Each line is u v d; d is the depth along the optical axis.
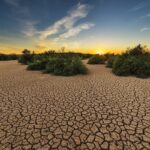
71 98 4.23
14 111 3.43
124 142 2.29
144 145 2.21
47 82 6.34
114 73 8.46
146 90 4.85
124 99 4.06
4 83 6.21
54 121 2.95
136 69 7.64
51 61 9.59
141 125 2.74
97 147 2.19
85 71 8.51
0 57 25.56
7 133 2.57
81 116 3.14
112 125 2.76
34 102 3.97
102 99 4.10
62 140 2.36
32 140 2.37
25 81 6.59
